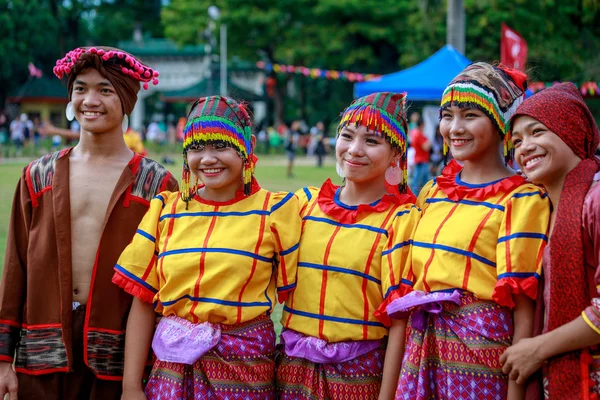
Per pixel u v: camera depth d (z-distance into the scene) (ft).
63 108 121.29
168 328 9.41
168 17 108.99
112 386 10.13
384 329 9.33
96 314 10.00
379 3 101.35
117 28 138.51
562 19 51.72
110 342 10.02
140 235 9.77
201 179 9.63
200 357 9.25
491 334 8.55
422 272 8.96
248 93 110.52
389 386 9.05
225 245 9.38
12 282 10.27
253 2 101.24
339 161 9.72
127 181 10.26
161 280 9.57
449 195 9.23
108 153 10.49
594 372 7.96
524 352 8.06
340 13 101.86
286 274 9.60
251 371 9.29
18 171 65.62
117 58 10.20
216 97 9.73
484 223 8.77
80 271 10.19
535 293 8.38
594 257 7.97
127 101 10.37
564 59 50.34
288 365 9.57
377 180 9.72
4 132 106.83
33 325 10.11
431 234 9.06
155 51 134.00
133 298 10.03
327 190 10.02
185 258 9.41
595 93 44.93
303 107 120.88
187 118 9.82
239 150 9.55
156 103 148.36
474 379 8.55
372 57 105.81
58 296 10.09
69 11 127.34
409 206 9.53
